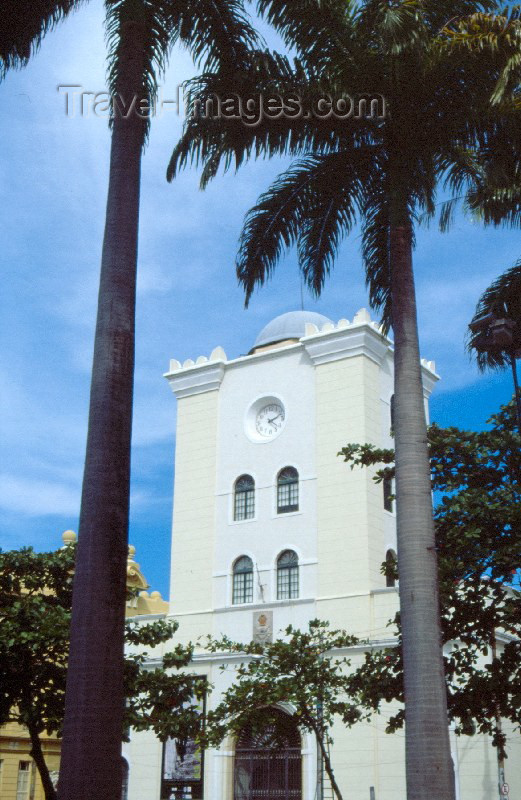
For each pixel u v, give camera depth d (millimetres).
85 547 11688
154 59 15555
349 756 34812
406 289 15836
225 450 43281
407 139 16609
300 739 36156
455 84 16406
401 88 16531
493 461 20703
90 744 10820
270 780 36500
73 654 11266
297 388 41844
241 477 42531
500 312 19609
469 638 19641
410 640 13672
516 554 18516
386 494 40031
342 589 37344
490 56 15781
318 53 16766
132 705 22359
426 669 13430
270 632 38562
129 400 12531
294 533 39625
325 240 18609
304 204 18250
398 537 14414
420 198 17359
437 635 13727
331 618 37094
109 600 11477
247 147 17250
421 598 13836
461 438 20938
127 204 13391
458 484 20594
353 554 37594
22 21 15883
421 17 15633
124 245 13164
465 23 16000
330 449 39750
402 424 14930
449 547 19594
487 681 18438
